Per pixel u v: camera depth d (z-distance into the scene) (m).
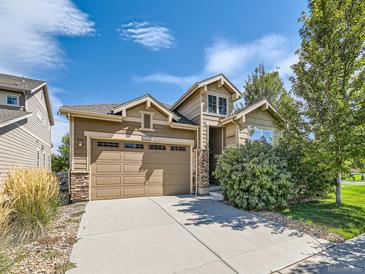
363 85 6.14
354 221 5.52
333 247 4.05
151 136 9.62
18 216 4.33
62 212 6.46
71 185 7.99
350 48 6.46
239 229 5.02
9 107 12.66
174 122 10.23
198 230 4.94
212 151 12.35
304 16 7.21
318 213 6.29
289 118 7.32
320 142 6.49
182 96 12.05
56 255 3.61
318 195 8.26
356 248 4.01
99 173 8.55
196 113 11.11
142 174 9.38
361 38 6.25
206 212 6.58
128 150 9.17
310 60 6.89
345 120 6.11
